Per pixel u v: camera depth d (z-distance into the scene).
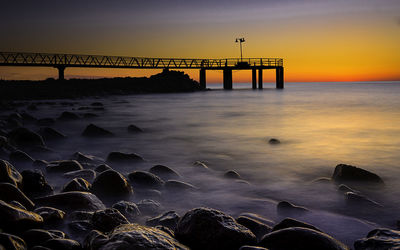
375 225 4.48
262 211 4.90
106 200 5.17
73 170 6.62
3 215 3.44
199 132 14.29
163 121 18.50
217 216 3.53
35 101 34.22
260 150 10.24
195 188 5.92
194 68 53.53
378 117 20.06
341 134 13.56
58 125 16.12
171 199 5.39
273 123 17.45
